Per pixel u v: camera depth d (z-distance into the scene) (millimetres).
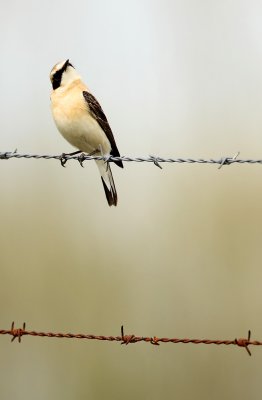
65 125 11438
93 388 14953
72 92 11422
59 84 11500
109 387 14930
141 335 15547
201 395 14672
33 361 15547
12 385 15430
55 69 11523
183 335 15570
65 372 15242
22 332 8375
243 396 14781
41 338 15703
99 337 8297
